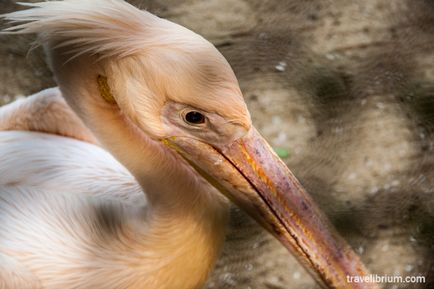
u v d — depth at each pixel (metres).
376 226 6.33
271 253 6.28
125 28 5.84
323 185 6.36
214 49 5.84
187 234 5.94
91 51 5.85
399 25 6.55
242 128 5.86
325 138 6.41
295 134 6.40
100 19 5.84
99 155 6.04
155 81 5.84
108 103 5.90
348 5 6.56
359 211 6.34
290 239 5.92
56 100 6.04
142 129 5.88
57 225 5.96
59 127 6.05
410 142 6.42
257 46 6.49
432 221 6.34
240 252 6.28
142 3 6.52
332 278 5.93
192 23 6.51
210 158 5.89
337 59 6.50
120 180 6.02
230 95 5.84
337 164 6.38
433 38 6.55
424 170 6.39
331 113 6.43
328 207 6.34
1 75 6.42
